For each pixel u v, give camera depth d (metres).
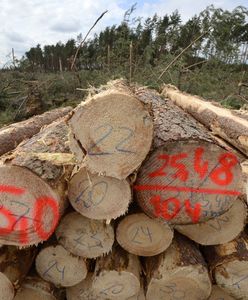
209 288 2.29
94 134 1.88
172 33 11.53
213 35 9.91
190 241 2.48
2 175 1.88
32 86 9.76
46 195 1.90
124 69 9.32
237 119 3.59
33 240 1.94
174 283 2.25
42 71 17.34
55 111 5.44
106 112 1.86
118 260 2.29
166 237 2.23
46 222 1.93
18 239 1.94
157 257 2.34
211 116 3.97
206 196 2.12
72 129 1.91
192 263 2.25
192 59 11.24
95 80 9.80
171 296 2.29
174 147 2.05
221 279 2.33
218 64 10.60
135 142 1.88
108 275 2.23
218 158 2.08
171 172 2.08
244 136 3.13
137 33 11.05
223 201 2.15
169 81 8.97
